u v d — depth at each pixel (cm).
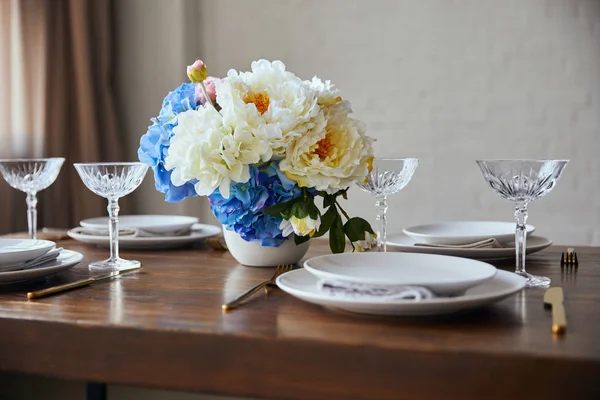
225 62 311
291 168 113
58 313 90
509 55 278
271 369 78
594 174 272
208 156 110
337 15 296
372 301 79
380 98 294
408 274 97
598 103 270
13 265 107
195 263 134
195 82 120
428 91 288
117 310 92
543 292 102
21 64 258
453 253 127
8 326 88
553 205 277
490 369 71
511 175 107
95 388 93
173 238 151
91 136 287
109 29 304
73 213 288
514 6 275
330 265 100
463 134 285
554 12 271
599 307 92
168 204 315
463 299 78
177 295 102
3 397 114
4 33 251
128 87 316
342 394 76
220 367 80
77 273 122
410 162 124
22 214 264
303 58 302
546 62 274
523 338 76
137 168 125
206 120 112
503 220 283
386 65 292
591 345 73
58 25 278
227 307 92
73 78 287
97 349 85
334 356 76
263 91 117
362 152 117
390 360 74
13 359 88
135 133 316
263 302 97
